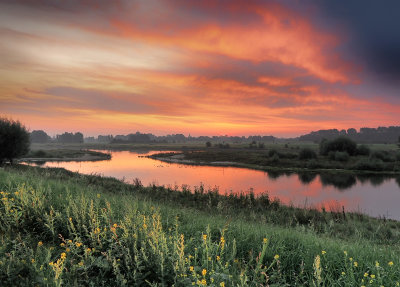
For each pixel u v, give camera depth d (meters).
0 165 28.73
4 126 31.59
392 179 43.84
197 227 5.68
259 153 91.31
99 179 21.06
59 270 3.15
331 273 3.65
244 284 3.10
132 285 3.46
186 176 44.41
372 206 24.80
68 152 112.06
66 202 6.43
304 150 68.94
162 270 3.43
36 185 7.98
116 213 6.19
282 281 3.51
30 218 5.26
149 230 4.59
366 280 3.42
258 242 4.73
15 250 3.98
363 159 58.69
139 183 19.95
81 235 4.76
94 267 3.88
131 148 194.50
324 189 34.03
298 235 5.60
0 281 3.27
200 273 3.57
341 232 9.77
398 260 4.02
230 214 11.52
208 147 184.50
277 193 30.41
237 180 40.56
